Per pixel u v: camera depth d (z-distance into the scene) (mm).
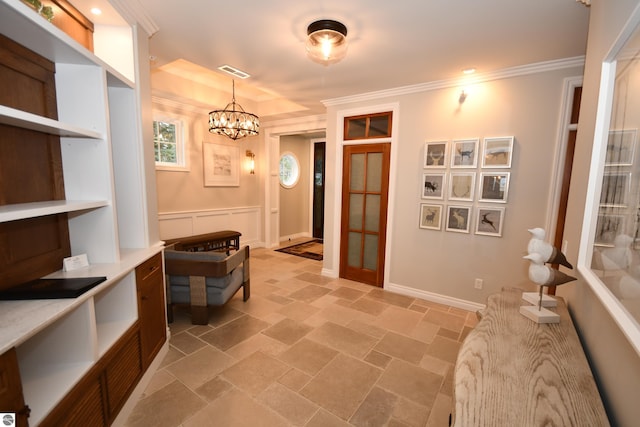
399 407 1862
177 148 4641
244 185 5785
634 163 893
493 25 2090
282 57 2715
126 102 2043
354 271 4203
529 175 2863
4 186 1330
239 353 2396
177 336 2637
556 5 1823
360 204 4078
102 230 1746
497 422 834
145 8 1956
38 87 1484
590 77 1555
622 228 958
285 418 1753
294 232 7383
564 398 930
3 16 1086
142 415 1745
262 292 3742
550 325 1422
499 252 3082
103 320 1801
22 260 1411
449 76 3082
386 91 3594
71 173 1673
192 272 2766
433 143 3336
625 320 863
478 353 1177
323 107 4559
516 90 2869
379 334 2746
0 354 909
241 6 1925
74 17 1781
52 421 1125
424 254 3533
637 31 943
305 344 2551
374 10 1938
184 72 4258
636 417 815
